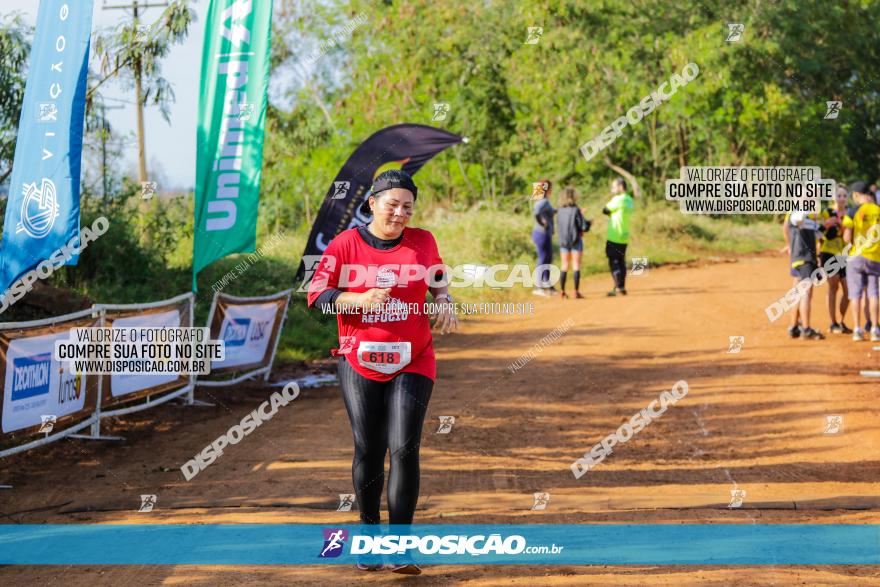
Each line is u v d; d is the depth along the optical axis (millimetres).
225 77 15227
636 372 14680
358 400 6258
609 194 35125
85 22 12547
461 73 30188
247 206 15141
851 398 12070
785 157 33031
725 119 33250
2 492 8594
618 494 8219
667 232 33781
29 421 9609
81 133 12539
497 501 7996
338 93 29578
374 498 6371
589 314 20750
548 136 30969
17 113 16359
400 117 29438
